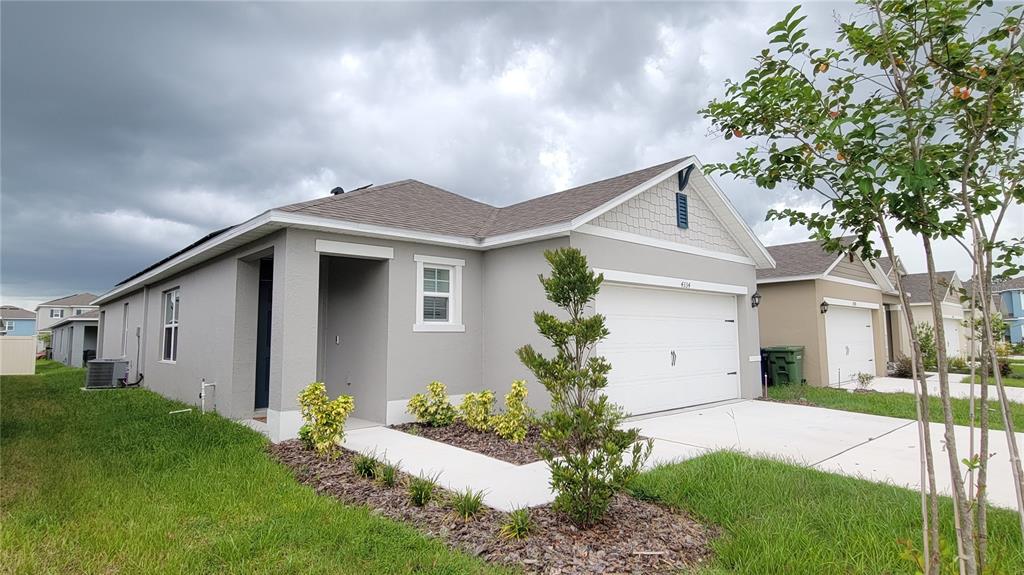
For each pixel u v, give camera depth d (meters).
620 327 9.52
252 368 9.39
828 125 2.75
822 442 7.57
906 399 11.70
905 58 2.66
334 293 10.23
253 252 8.80
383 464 6.25
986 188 2.66
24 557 3.93
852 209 2.80
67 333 33.12
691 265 10.98
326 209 8.38
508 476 5.90
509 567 3.76
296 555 3.98
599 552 3.97
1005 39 2.54
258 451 7.09
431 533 4.41
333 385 10.06
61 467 6.29
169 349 13.59
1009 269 2.73
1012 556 3.55
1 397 12.81
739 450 6.89
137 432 8.15
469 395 8.58
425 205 10.93
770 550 3.76
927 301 21.80
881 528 4.19
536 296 9.04
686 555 3.96
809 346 14.80
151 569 3.77
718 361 11.70
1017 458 2.41
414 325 9.13
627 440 4.44
